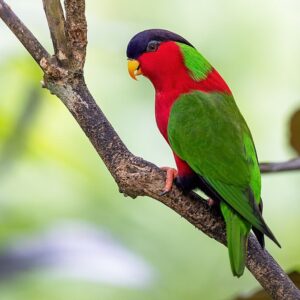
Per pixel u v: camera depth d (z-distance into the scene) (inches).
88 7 534.3
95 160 494.0
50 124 475.8
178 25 541.3
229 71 539.8
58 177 494.9
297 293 269.0
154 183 279.6
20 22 278.7
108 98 528.1
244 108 540.4
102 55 508.4
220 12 547.8
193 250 507.2
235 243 290.2
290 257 533.3
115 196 506.6
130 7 538.9
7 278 305.1
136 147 527.8
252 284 498.0
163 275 475.8
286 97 538.9
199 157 332.2
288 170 333.1
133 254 323.0
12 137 449.1
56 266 307.7
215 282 498.3
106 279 308.0
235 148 331.9
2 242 324.2
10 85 445.7
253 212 300.4
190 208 290.5
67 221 332.8
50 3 267.6
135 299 486.0
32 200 483.2
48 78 279.3
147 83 533.3
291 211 546.9
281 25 548.4
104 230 332.5
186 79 353.4
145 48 360.5
